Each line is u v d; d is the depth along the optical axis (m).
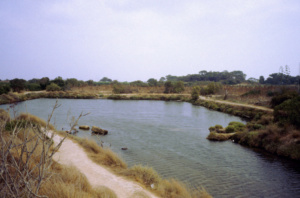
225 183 13.34
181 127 30.95
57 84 97.31
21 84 81.19
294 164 16.98
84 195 5.65
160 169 15.17
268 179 14.11
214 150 20.38
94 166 10.43
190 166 16.02
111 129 28.22
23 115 14.70
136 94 94.56
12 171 4.80
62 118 34.06
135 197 7.43
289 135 20.25
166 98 82.69
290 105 24.47
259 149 21.03
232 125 28.09
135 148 20.02
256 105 49.22
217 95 89.75
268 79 151.00
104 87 118.31
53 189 5.28
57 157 10.84
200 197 9.59
